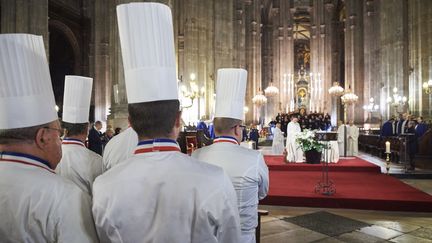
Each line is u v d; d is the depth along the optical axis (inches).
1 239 59.0
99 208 63.1
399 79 925.8
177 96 71.7
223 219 62.4
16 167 63.1
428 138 529.7
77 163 125.9
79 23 1104.2
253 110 1467.8
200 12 919.0
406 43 920.9
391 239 229.0
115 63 518.0
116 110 478.0
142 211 62.0
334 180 416.5
